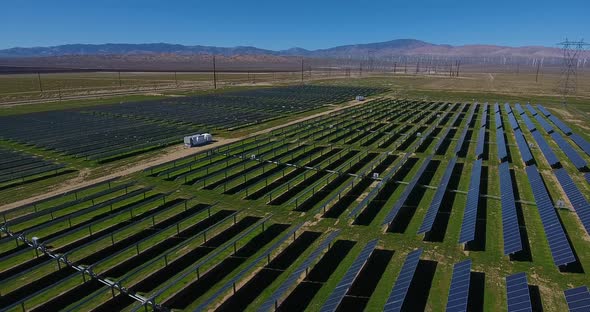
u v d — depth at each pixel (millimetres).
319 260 22562
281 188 34094
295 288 19938
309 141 52625
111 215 27156
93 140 51094
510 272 21141
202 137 50688
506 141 51875
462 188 34000
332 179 36719
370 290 19766
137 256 23250
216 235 25828
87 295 19531
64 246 24375
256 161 42344
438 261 22297
